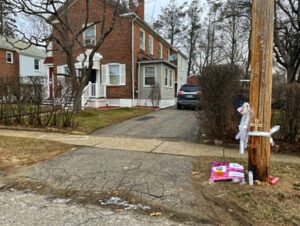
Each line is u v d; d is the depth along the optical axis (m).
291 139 7.23
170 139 8.70
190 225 3.54
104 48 20.08
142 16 22.23
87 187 4.78
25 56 32.44
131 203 4.16
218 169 5.02
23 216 3.77
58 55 20.72
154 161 6.28
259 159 4.74
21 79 10.70
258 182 4.74
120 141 8.38
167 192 4.53
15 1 13.55
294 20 21.48
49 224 3.56
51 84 10.84
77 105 12.22
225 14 27.45
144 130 10.22
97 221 3.63
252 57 4.75
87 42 19.97
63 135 9.23
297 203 4.06
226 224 3.56
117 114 14.41
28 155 6.73
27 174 5.44
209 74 7.73
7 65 30.30
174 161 6.27
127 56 19.70
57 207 4.05
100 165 5.97
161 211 3.91
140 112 16.06
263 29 4.62
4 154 6.75
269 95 4.70
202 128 8.62
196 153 6.99
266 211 3.84
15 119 10.77
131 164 6.05
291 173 5.38
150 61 20.19
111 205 4.11
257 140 4.73
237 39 35.75
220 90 7.68
